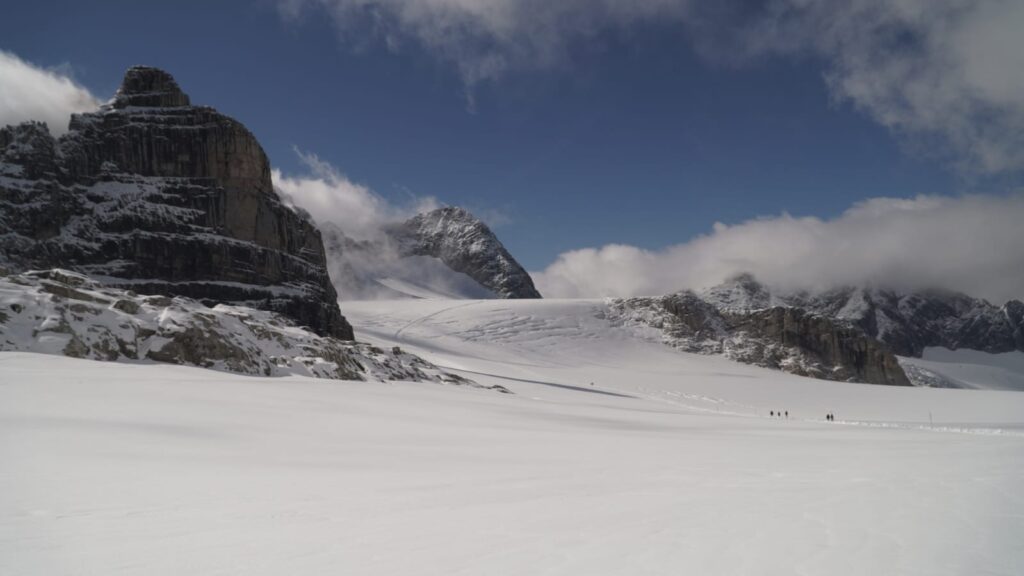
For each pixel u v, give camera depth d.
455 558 5.47
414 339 139.00
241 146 113.75
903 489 9.46
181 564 5.15
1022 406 95.88
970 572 5.01
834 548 5.82
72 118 111.25
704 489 9.51
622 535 6.36
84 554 5.37
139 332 38.50
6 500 7.37
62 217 99.06
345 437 16.83
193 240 103.06
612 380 123.81
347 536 6.24
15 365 27.75
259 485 9.21
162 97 116.94
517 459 13.64
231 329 44.84
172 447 12.82
